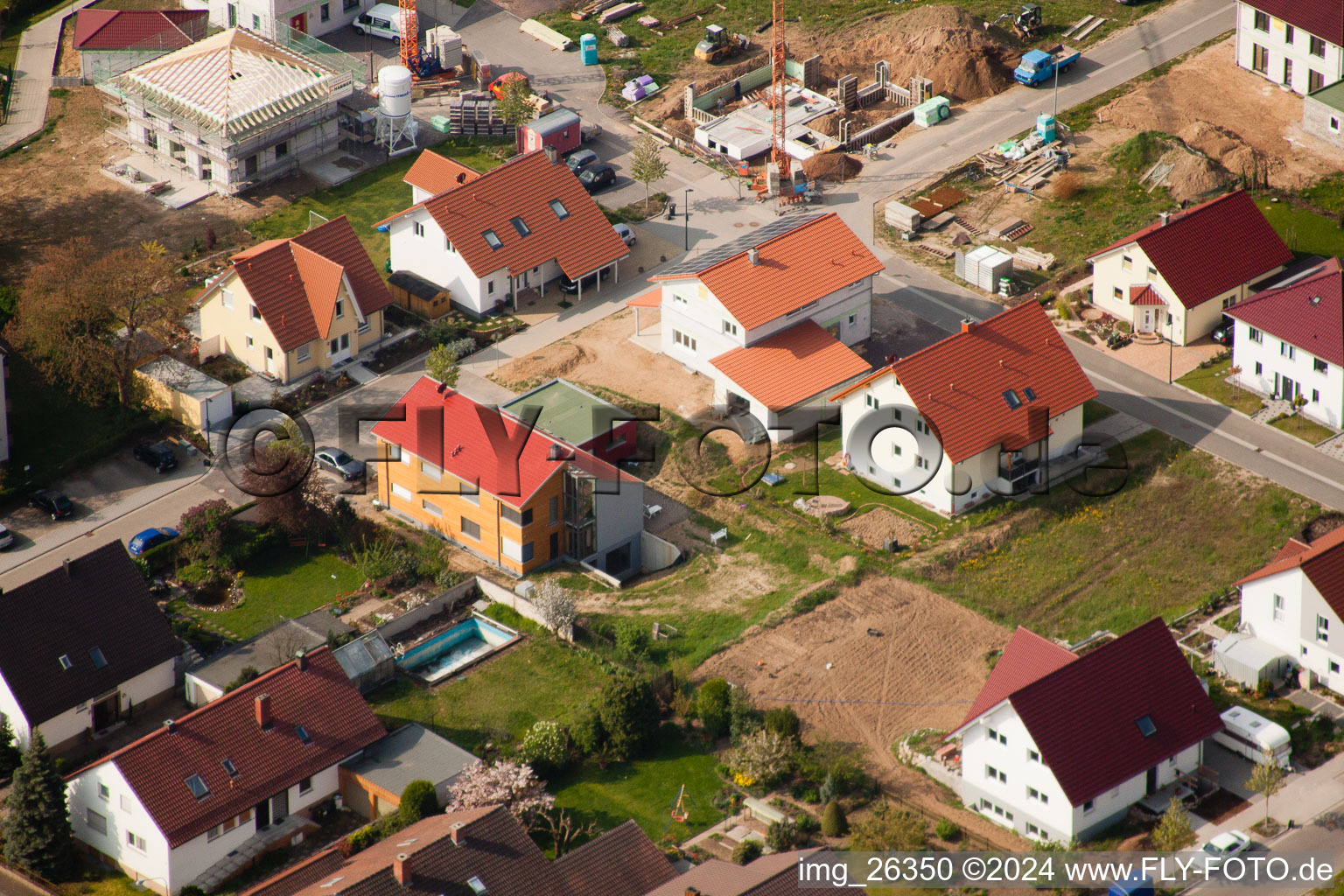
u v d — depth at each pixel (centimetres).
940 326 12250
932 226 13250
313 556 10450
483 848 7725
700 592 10112
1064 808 8175
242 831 8406
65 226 13125
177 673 9475
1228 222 12119
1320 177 13400
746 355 11462
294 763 8525
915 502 10712
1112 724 8369
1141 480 10788
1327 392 11081
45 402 11456
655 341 12181
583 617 9938
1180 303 11806
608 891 7775
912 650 9588
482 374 11856
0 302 11962
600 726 8900
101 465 11088
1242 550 10238
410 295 12400
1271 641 9369
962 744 8525
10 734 8838
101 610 9200
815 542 10400
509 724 9162
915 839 8238
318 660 8888
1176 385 11612
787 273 11719
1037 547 10344
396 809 8475
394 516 10769
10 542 10419
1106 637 9394
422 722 9194
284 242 11800
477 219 12394
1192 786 8556
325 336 11625
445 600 10044
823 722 9088
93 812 8394
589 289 12725
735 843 8381
